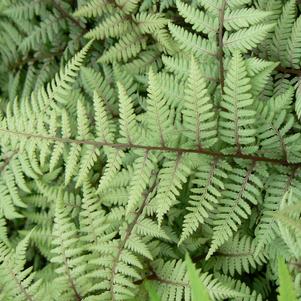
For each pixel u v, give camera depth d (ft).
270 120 1.64
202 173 1.65
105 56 1.99
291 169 1.66
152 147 1.66
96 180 2.00
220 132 1.65
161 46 1.97
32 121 1.77
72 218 2.01
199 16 1.74
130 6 1.95
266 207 1.65
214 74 1.75
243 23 1.68
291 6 1.70
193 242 1.82
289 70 1.74
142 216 1.78
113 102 2.02
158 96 1.61
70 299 1.70
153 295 1.29
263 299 1.78
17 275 1.68
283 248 1.63
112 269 1.69
